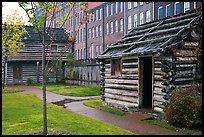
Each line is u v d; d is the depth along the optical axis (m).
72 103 14.31
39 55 29.61
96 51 48.91
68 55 28.81
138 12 37.38
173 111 8.55
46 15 6.82
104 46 46.28
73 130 7.87
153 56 10.23
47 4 6.68
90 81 25.11
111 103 12.81
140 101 11.19
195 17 10.52
